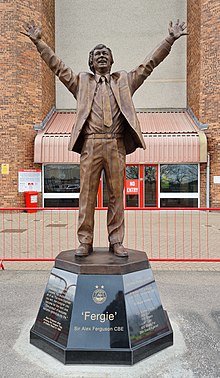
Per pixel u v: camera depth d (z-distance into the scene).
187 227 12.73
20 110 17.00
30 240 10.38
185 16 21.05
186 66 20.91
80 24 21.34
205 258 7.99
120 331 3.56
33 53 17.44
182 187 17.81
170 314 4.80
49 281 4.03
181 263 7.68
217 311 4.92
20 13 16.92
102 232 11.81
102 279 3.72
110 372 3.38
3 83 16.84
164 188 17.91
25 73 17.17
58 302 3.82
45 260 7.32
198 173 17.64
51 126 18.34
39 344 3.81
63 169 17.89
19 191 16.92
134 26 21.27
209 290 5.84
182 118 19.20
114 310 3.62
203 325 4.44
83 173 4.15
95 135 4.04
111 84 4.13
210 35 17.27
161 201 17.95
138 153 16.86
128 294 3.70
